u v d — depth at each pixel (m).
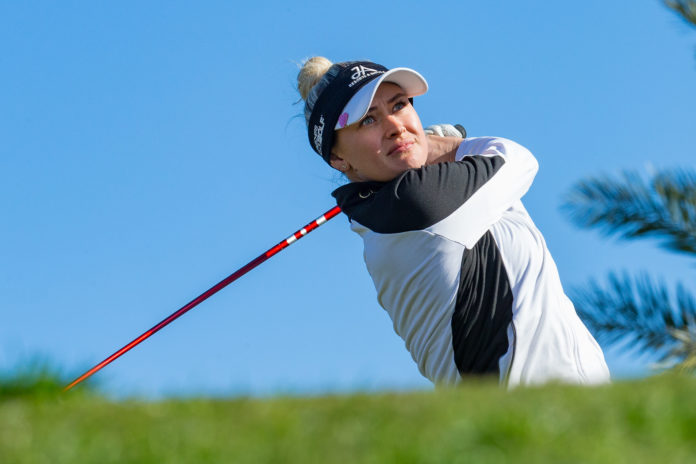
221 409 11.66
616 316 27.78
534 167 17.45
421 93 17.30
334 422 10.48
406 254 16.33
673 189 28.98
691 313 27.59
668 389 11.39
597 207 29.05
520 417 9.78
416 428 9.90
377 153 16.94
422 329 16.58
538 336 15.77
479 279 16.08
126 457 9.63
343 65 17.41
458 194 16.20
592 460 8.93
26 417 11.99
